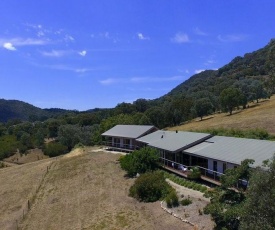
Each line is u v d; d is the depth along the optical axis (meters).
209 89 187.12
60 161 73.62
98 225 34.72
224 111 104.56
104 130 93.31
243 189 25.47
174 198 35.34
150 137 63.56
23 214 42.44
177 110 116.31
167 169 48.69
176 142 49.97
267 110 93.31
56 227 36.47
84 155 75.50
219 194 23.75
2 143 142.62
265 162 18.66
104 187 48.03
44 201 46.59
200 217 30.44
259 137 54.41
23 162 123.69
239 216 20.28
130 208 37.91
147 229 31.03
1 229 38.88
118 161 63.31
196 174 40.56
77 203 43.19
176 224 30.48
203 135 48.12
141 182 41.00
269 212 16.19
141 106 162.75
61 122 167.00
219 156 37.50
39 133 144.38
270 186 16.58
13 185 58.78
